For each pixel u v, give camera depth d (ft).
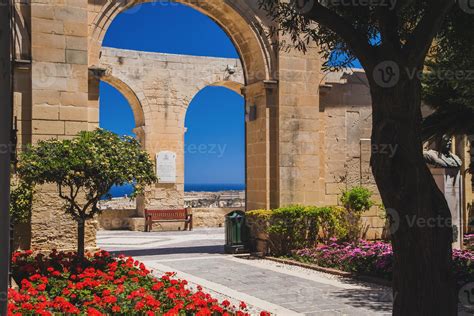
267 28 40.42
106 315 18.33
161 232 65.62
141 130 76.07
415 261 13.99
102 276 23.49
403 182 14.05
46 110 31.89
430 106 28.81
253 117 42.19
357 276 30.40
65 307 17.92
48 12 32.24
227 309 20.85
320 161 42.27
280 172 40.01
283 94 40.37
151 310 18.34
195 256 39.93
